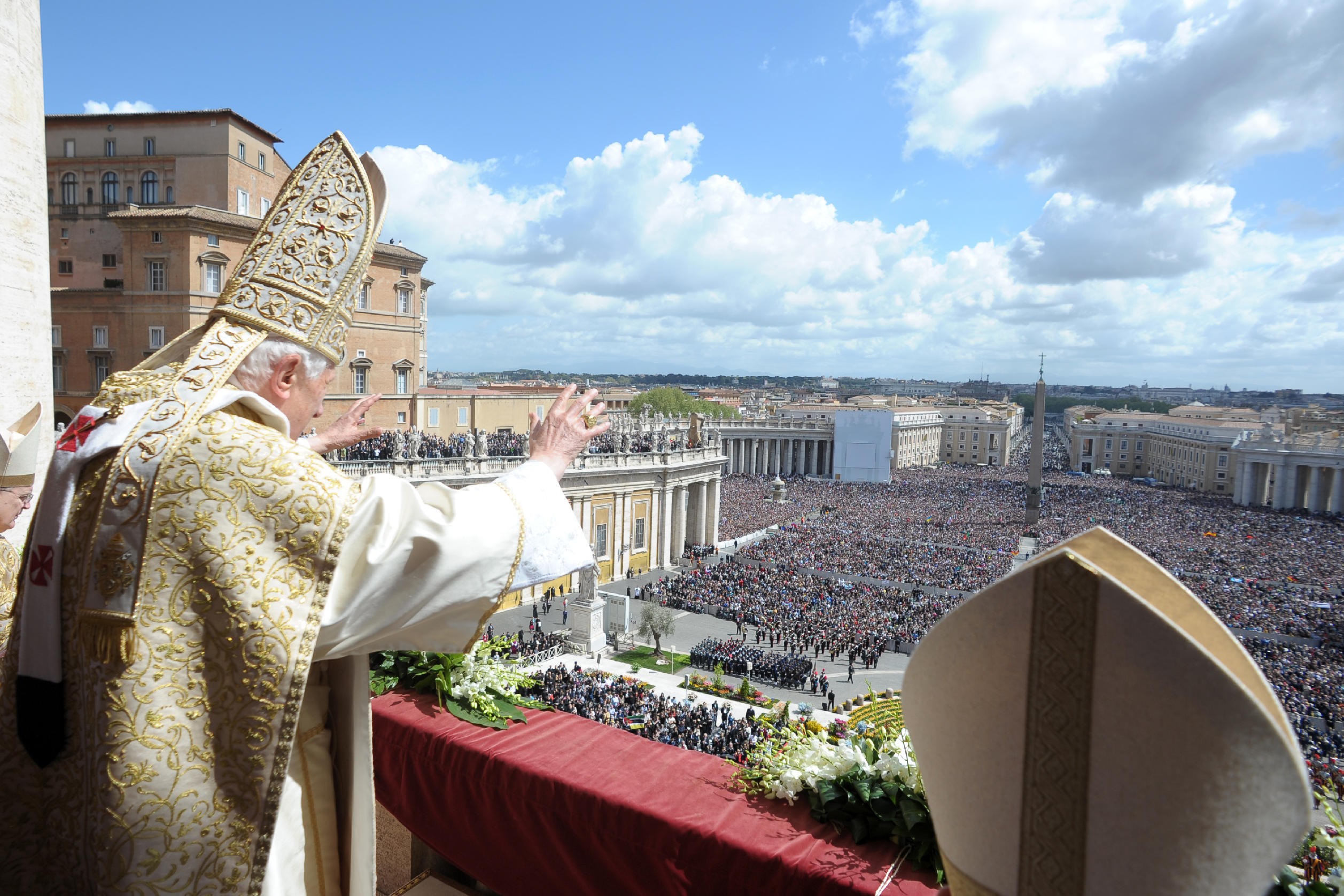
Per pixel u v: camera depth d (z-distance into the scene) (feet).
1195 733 5.60
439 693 19.21
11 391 29.91
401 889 17.71
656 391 448.24
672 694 116.88
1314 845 13.91
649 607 143.74
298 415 9.72
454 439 180.14
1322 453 369.91
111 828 7.06
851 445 428.56
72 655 7.70
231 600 7.44
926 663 7.20
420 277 195.52
